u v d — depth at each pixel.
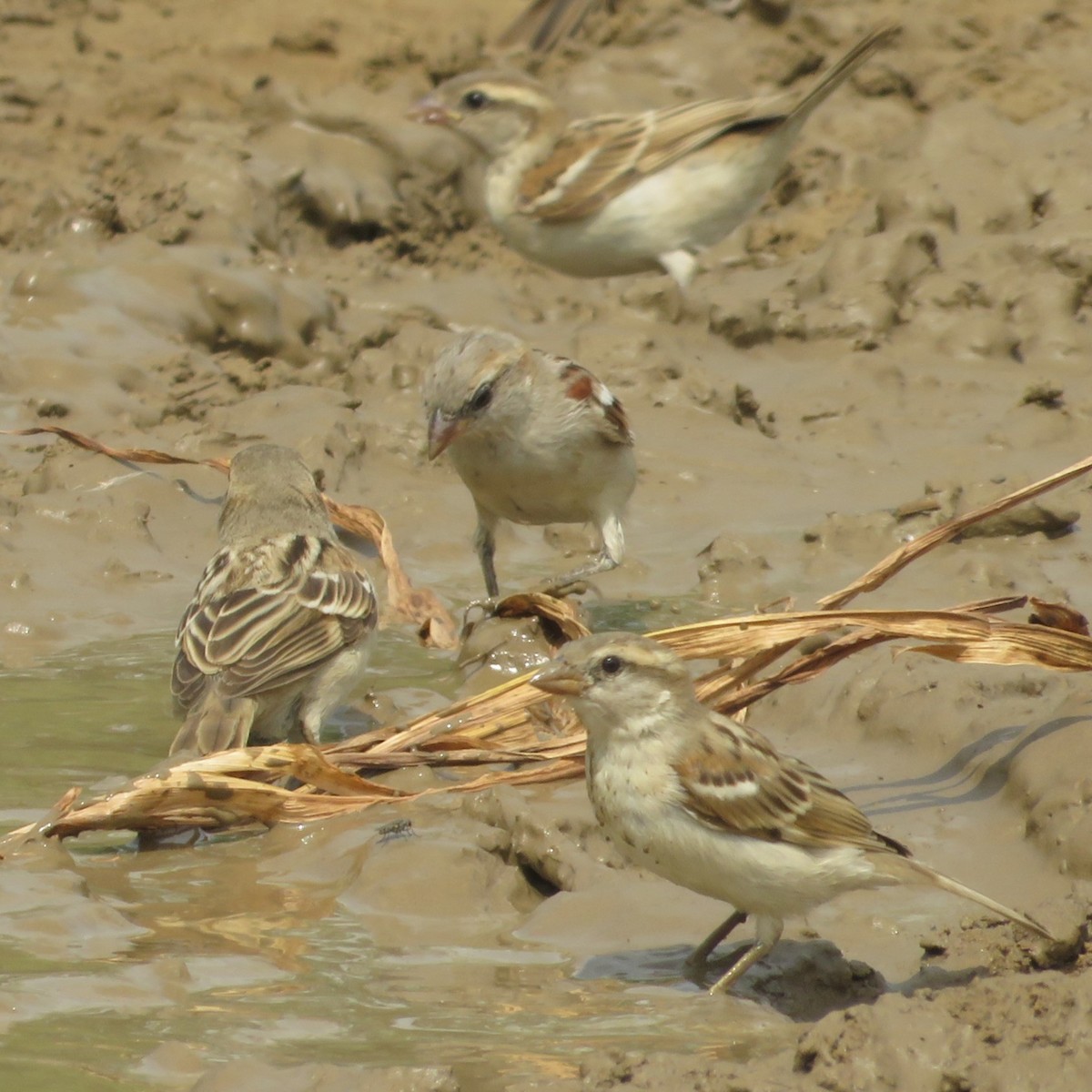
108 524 14.51
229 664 10.10
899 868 7.36
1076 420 17.69
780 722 10.96
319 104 22.19
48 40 24.48
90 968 7.62
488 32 24.98
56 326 17.55
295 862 9.05
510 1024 7.17
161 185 20.16
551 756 10.22
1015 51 24.70
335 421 16.22
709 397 17.72
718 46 24.88
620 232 15.38
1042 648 10.12
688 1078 6.37
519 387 12.24
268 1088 6.29
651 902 8.35
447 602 13.80
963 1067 6.27
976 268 20.75
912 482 16.58
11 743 10.76
